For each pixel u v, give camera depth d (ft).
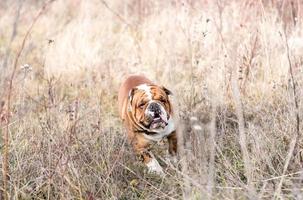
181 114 34.60
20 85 42.68
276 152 29.84
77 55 51.47
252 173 27.63
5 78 39.22
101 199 28.35
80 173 29.09
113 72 48.29
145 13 58.70
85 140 32.53
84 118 35.01
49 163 29.32
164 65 47.37
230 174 28.07
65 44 53.67
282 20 44.06
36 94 43.70
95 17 64.39
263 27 42.70
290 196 25.66
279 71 39.29
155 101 31.09
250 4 47.96
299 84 34.55
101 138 33.12
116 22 63.10
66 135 31.58
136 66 48.91
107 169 30.09
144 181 30.07
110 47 55.26
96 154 30.89
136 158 32.58
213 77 37.14
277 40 42.47
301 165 27.73
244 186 25.50
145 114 30.96
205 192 24.35
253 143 30.22
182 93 37.65
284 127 31.73
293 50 41.37
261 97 36.73
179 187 28.37
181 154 28.30
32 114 38.86
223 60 39.17
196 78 40.86
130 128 32.58
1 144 33.12
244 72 40.40
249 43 43.73
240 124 26.03
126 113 33.06
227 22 46.06
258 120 34.63
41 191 29.09
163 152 34.30
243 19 46.34
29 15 70.38
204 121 34.99
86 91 44.98
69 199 27.53
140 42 53.62
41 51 55.88
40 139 32.17
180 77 43.47
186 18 49.26
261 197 24.97
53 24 66.64
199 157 28.50
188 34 45.06
